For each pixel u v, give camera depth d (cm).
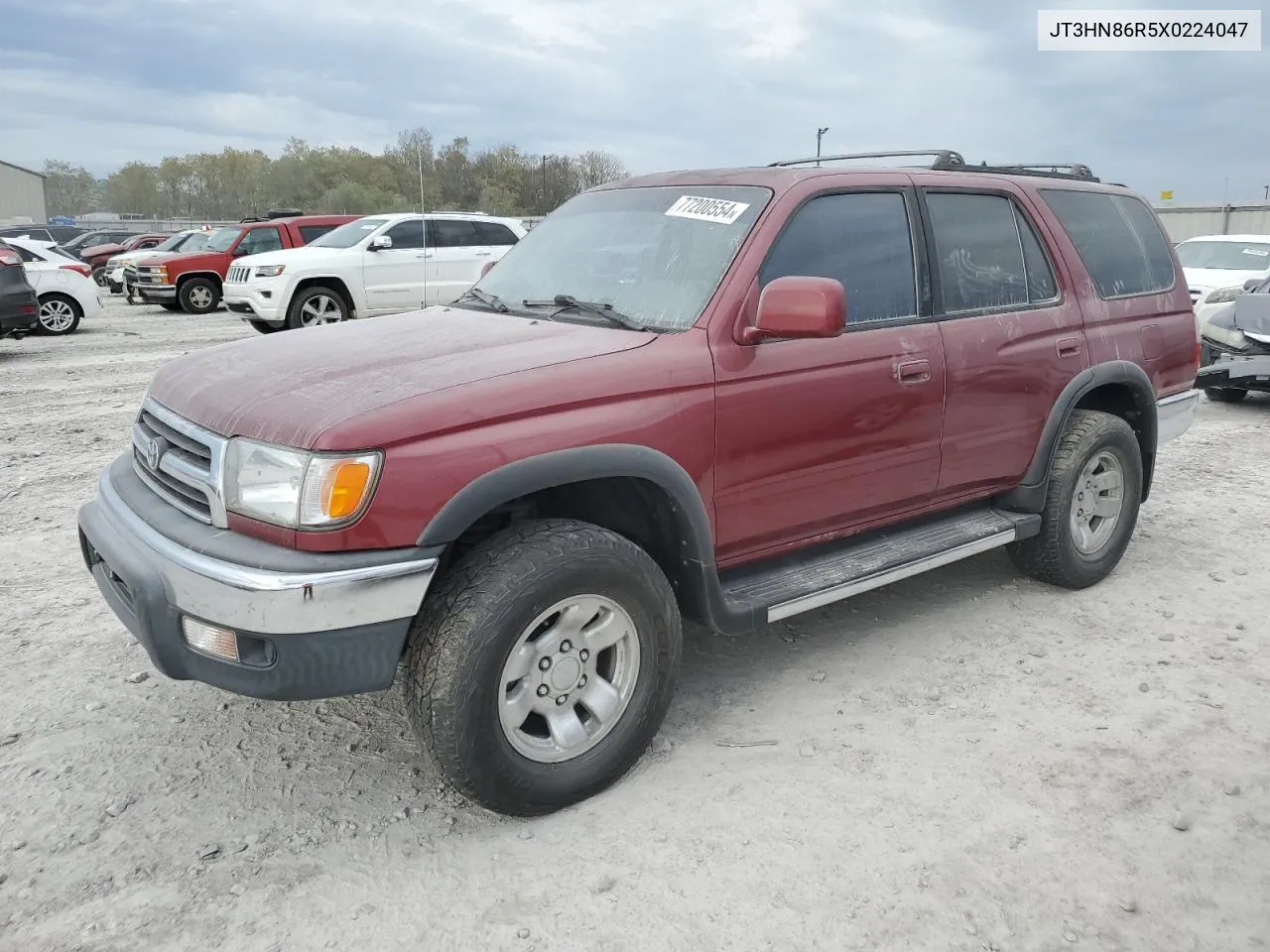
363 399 266
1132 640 412
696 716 350
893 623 430
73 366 1188
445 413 263
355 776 313
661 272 344
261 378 295
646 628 299
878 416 359
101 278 2867
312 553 252
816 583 348
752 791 302
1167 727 341
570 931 244
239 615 250
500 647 266
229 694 364
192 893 257
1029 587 473
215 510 269
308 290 1350
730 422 317
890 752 324
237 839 280
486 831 285
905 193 384
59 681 371
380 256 1388
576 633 290
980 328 395
